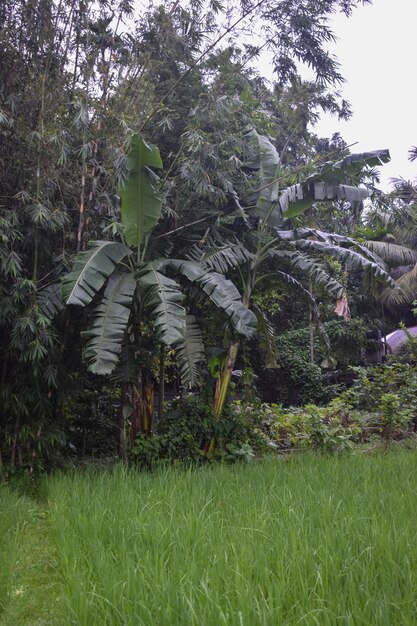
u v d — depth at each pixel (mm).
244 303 9773
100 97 8820
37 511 6266
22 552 4840
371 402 12461
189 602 3006
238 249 9305
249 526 4547
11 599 3871
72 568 3922
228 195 9641
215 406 9328
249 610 2988
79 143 8398
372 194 9461
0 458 7941
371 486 5902
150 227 8164
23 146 7898
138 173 7797
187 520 4672
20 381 8141
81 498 5863
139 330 8938
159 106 8477
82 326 8805
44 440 8172
